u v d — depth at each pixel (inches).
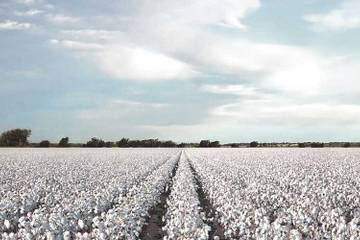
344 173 1187.9
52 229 434.0
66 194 731.4
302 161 1729.8
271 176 1079.0
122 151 3070.9
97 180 984.3
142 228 607.2
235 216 555.8
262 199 703.7
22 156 2223.2
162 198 896.9
